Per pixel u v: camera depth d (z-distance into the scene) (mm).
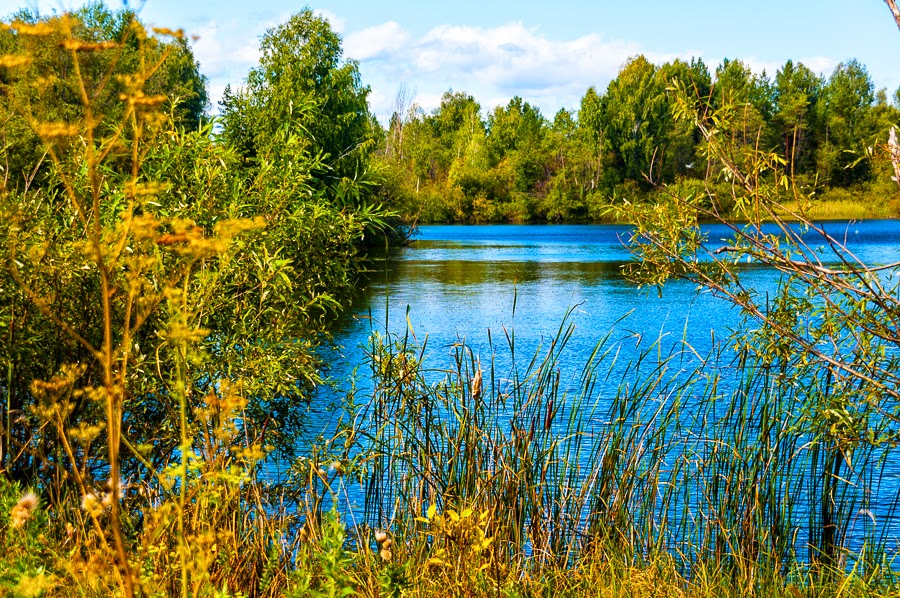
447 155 88875
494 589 3373
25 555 2174
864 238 41562
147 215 1647
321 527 3426
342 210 5148
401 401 4465
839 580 4180
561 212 76500
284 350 4613
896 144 3398
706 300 19031
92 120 1573
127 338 1649
